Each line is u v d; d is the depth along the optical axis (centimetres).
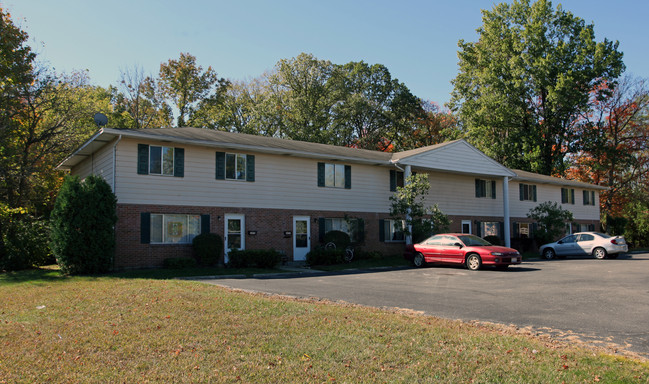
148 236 1861
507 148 4422
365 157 2509
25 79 2434
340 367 577
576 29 4181
